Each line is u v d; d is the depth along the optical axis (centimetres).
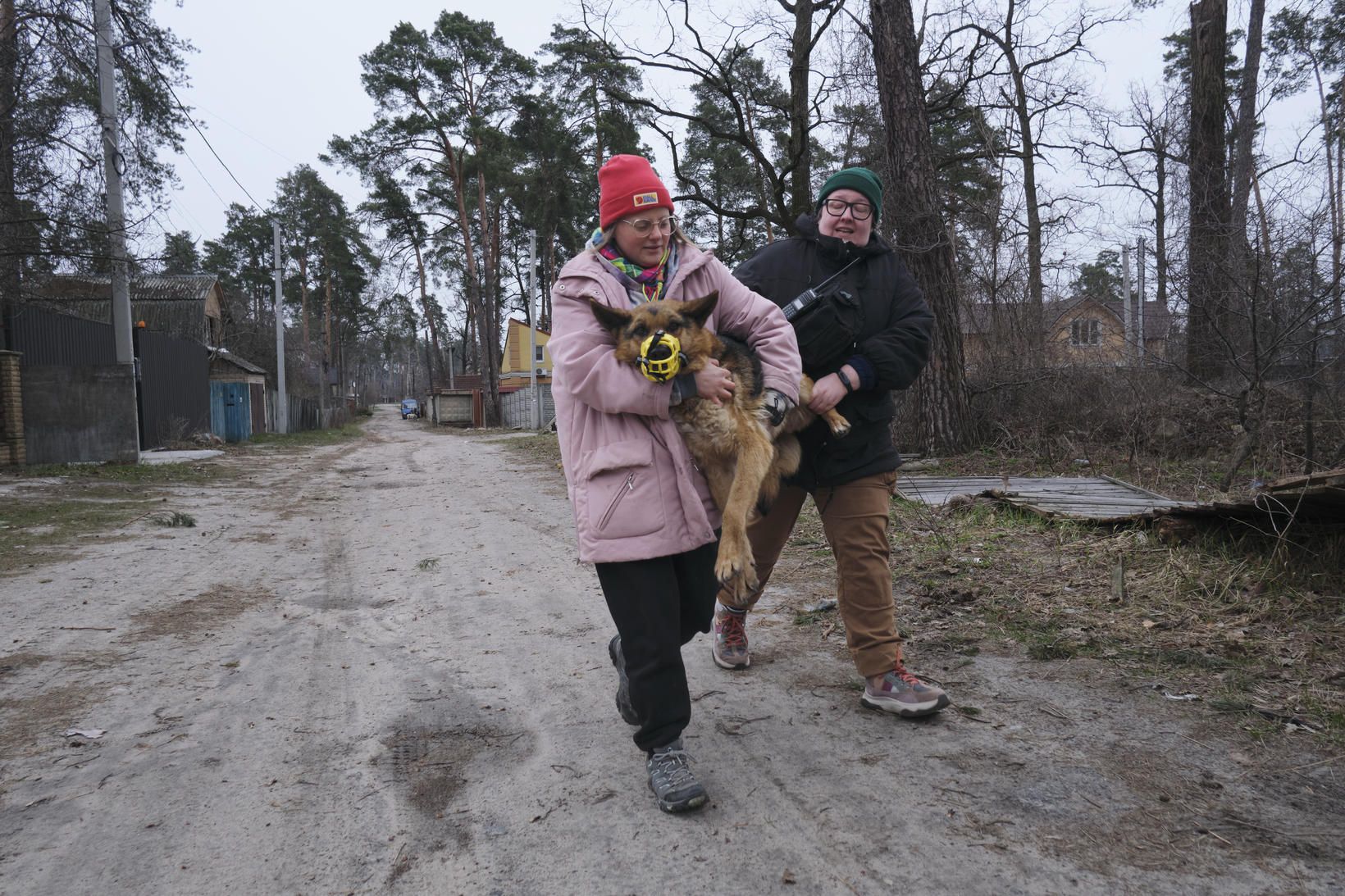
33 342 1468
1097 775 242
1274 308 711
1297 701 281
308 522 832
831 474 287
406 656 387
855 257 298
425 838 223
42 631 429
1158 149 1198
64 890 201
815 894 192
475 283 3934
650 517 230
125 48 1347
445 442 2522
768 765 259
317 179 4994
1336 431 752
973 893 190
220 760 274
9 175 1203
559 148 2998
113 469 1331
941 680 322
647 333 229
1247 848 202
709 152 2434
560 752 275
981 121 1321
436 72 3291
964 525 591
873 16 1007
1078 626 372
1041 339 1131
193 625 444
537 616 450
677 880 200
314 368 5478
